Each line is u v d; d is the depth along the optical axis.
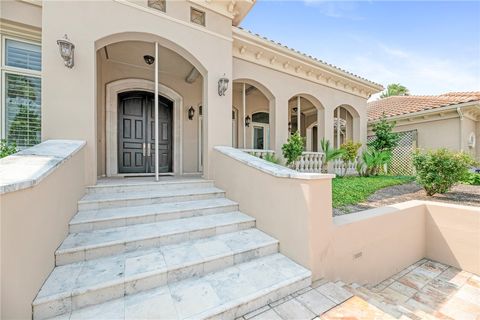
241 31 6.37
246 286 2.58
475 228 4.46
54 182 2.52
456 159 6.18
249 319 2.27
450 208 4.80
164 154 7.93
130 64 7.02
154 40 5.01
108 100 6.70
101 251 2.82
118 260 2.76
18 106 4.96
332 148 9.39
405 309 2.66
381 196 6.52
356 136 10.92
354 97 10.57
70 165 3.18
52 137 3.91
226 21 5.83
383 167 11.41
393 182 8.36
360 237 3.69
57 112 3.94
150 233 3.24
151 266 2.63
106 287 2.26
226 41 5.81
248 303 2.36
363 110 10.93
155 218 3.72
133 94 7.41
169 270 2.58
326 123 9.39
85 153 4.11
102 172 6.57
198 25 5.39
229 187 4.82
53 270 2.49
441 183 6.27
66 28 4.02
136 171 7.43
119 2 4.47
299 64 8.10
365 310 2.42
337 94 9.82
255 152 6.90
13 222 1.66
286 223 3.37
